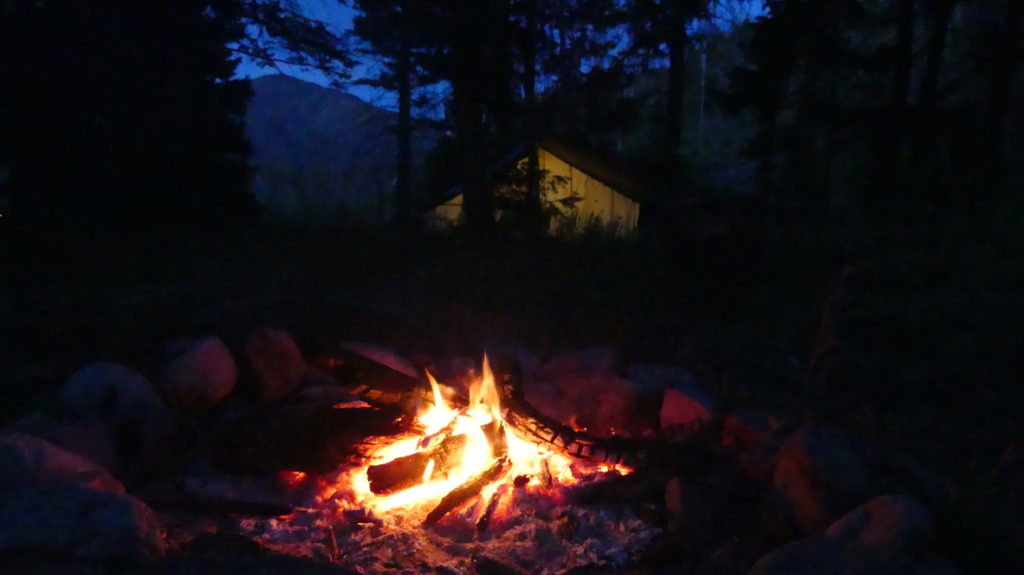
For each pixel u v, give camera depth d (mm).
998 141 10109
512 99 11297
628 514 3238
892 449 3145
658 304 6059
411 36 10664
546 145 13805
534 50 11477
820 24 12305
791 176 12047
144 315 4902
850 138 11438
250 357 4285
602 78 12094
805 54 12531
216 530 3127
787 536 2676
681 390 4090
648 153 17375
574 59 11812
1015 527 2461
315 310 5438
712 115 17016
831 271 6523
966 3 10625
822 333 4438
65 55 7758
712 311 5980
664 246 6770
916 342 4273
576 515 3236
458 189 13133
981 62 10500
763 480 3051
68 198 8055
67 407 3502
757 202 7871
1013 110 10656
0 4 7352
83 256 6559
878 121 10867
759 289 6301
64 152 8055
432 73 10961
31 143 7832
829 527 2459
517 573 2830
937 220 7441
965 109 10406
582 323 5727
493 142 11445
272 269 6781
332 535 3070
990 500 2650
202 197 10180
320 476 3740
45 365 4012
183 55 8977
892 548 2178
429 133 12961
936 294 4953
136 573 2242
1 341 4270
